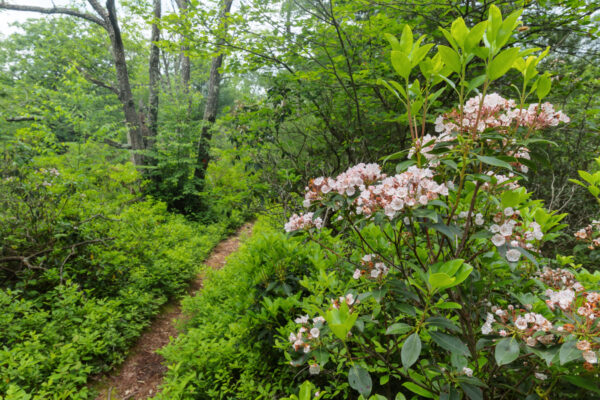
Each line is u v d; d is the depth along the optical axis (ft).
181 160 32.27
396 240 4.96
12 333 10.10
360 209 4.55
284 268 9.32
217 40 16.37
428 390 4.33
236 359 9.24
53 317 11.75
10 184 15.80
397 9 12.59
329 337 5.33
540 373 4.09
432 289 3.80
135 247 17.54
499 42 3.58
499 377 4.87
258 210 16.31
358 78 14.26
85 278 14.87
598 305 3.46
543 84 4.15
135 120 33.40
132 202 25.45
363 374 4.10
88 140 26.37
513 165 4.67
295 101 16.94
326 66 15.38
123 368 11.46
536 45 13.69
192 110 39.40
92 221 17.04
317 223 5.76
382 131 16.78
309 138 19.51
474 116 4.31
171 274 18.01
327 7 14.42
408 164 4.59
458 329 3.80
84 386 10.13
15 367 9.21
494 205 4.83
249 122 17.16
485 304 5.19
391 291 5.34
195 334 10.45
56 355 9.84
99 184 27.32
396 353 5.55
